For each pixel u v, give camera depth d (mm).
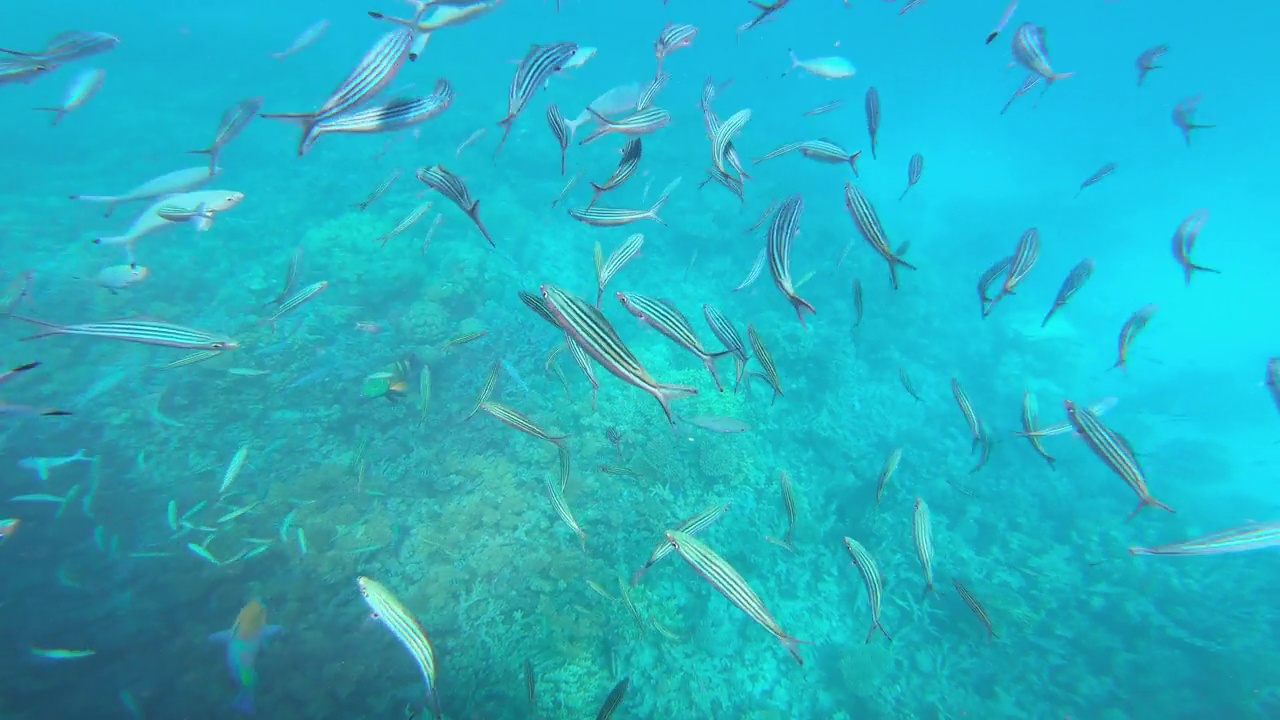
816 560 10609
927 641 9969
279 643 6457
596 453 9977
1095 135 51156
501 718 6645
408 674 6727
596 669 7445
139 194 6496
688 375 13297
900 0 7445
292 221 16156
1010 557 11820
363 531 7973
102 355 9672
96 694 5824
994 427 15953
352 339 10656
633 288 17344
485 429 9930
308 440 9164
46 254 12664
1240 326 26000
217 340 4609
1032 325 22734
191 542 7176
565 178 21797
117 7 63844
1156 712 9133
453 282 12289
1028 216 31078
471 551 8180
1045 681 9586
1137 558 12031
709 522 5293
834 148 5832
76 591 6508
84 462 7801
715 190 22141
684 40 5789
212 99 29781
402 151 22609
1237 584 11633
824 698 8977
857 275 19234
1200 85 57719
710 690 8289
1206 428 19375
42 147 21391
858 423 14367
